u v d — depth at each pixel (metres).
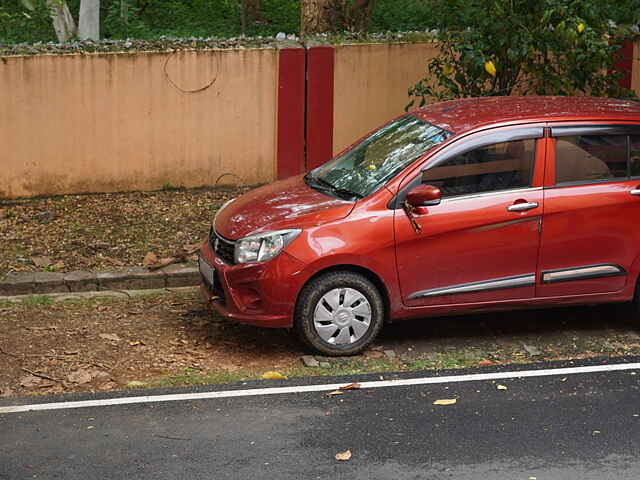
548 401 6.36
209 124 11.75
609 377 6.82
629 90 10.98
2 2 16.77
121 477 5.26
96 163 11.63
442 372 6.95
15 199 11.53
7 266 9.30
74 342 7.54
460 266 7.19
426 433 5.84
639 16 11.05
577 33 9.92
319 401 6.38
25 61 11.20
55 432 5.88
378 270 7.06
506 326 8.02
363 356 7.27
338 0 14.13
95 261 9.47
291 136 11.91
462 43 10.50
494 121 7.32
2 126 11.31
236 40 11.77
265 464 5.41
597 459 5.46
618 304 8.40
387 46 11.82
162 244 10.00
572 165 7.32
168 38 11.87
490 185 7.21
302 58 11.70
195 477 5.25
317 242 6.95
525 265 7.28
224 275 7.15
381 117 12.01
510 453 5.55
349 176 7.59
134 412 6.20
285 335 7.77
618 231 7.38
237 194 11.69
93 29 15.52
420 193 6.91
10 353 7.27
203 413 6.18
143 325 7.98
